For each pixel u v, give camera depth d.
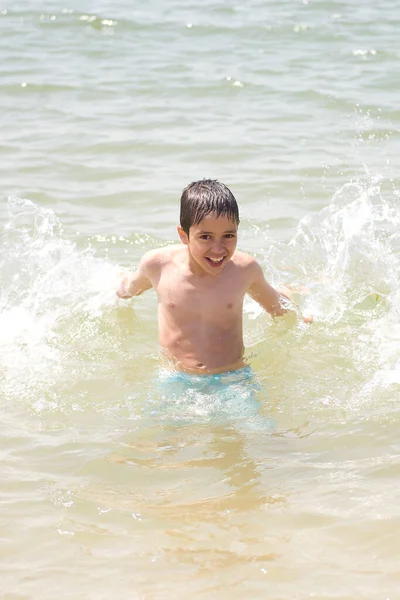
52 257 8.45
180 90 13.04
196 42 15.30
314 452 5.61
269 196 9.78
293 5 17.47
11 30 15.96
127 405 6.24
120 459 5.55
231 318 6.71
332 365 6.79
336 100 12.51
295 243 8.78
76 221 9.23
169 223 9.23
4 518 4.92
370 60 14.23
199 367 6.57
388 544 4.65
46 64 14.18
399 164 10.54
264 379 6.57
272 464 5.48
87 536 4.77
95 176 10.33
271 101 12.57
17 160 10.70
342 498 5.08
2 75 13.62
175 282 6.80
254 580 4.39
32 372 6.71
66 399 6.32
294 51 14.77
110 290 7.96
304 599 4.24
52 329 7.39
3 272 8.19
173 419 6.03
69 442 5.75
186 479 5.33
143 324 7.53
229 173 10.35
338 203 9.52
